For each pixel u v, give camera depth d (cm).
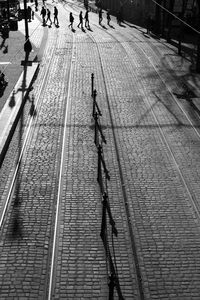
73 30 4331
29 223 1261
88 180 1493
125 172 1552
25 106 2119
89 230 1234
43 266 1094
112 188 1449
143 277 1066
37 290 1019
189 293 1020
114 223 1266
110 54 3256
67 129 1878
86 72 2744
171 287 1037
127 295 1009
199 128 1934
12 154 1645
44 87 2420
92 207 1343
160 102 2247
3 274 1063
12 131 1822
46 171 1541
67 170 1552
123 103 2216
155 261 1120
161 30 4347
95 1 8344
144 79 2639
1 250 1146
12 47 3381
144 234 1226
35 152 1670
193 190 1452
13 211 1314
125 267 1096
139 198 1400
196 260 1127
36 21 5059
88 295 1009
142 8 5147
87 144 1748
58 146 1727
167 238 1211
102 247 1166
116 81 2578
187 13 4550
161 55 3278
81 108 2123
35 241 1184
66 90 2381
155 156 1672
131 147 1739
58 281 1047
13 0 5681
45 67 2831
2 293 1007
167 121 2002
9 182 1465
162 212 1330
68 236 1207
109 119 2006
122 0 5891
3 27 3838
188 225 1271
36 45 3484
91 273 1073
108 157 1653
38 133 1830
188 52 3409
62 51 3303
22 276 1059
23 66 2798
